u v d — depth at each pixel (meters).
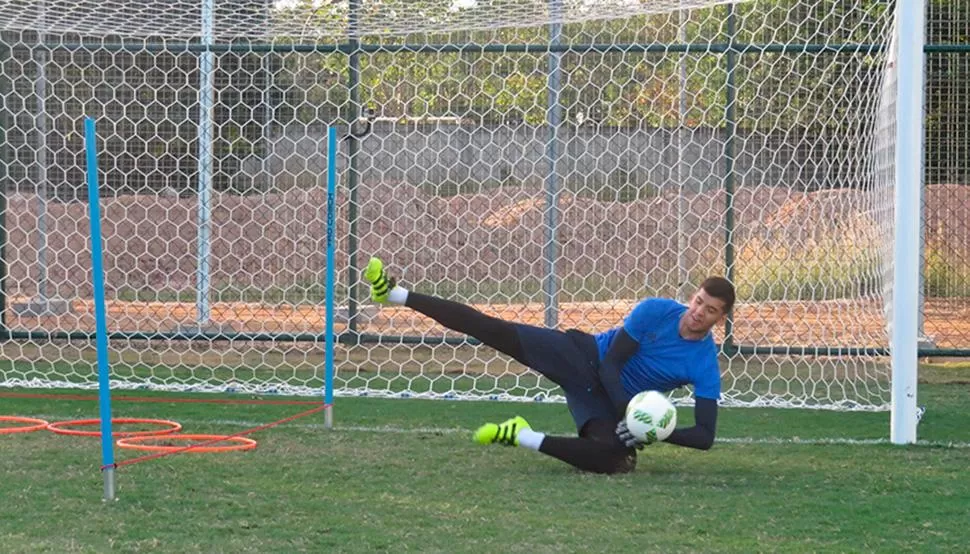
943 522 8.48
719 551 7.59
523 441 9.93
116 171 19.28
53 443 11.02
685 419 13.44
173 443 11.26
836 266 17.28
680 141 18.17
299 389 15.06
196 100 18.98
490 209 19.45
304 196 20.14
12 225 22.23
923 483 9.78
